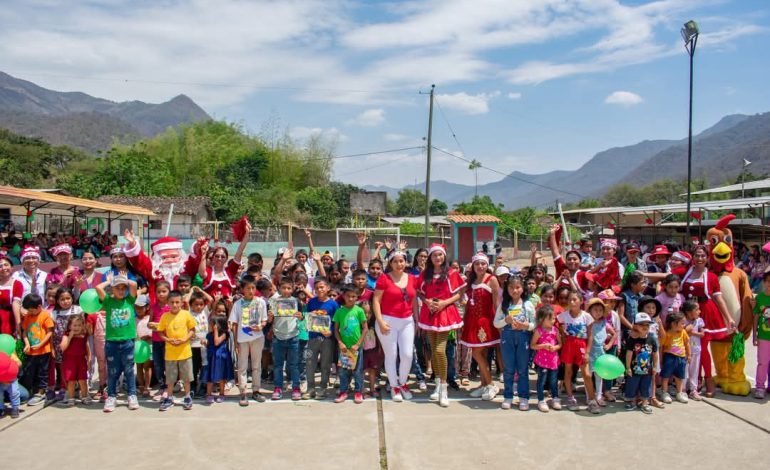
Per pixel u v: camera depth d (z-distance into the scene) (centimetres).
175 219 3653
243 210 4231
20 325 668
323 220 4672
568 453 525
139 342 686
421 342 788
